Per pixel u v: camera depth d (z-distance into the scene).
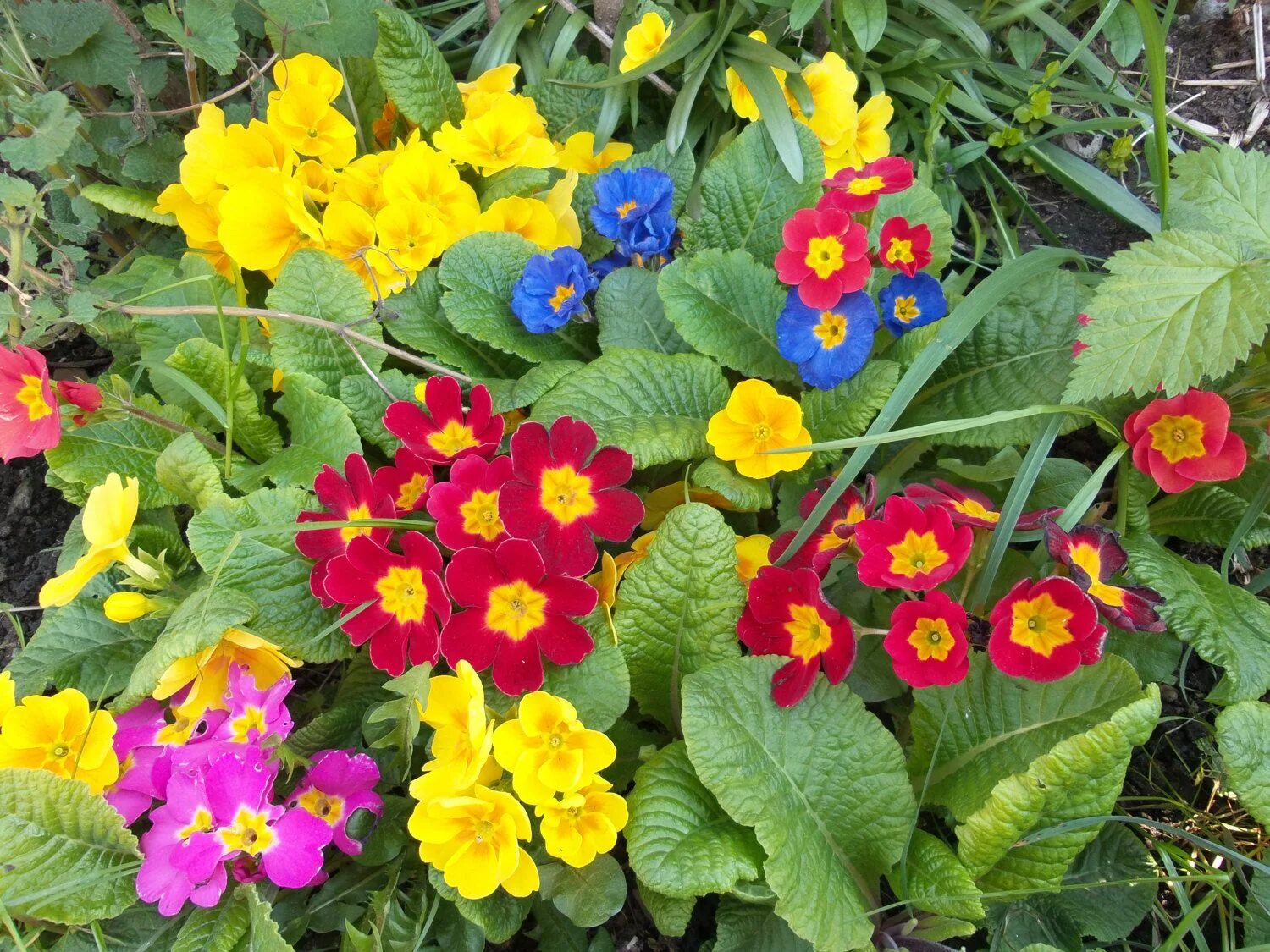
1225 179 0.38
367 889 0.35
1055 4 0.56
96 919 0.32
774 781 0.32
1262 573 0.41
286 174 0.44
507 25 0.53
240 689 0.35
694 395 0.39
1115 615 0.31
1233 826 0.38
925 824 0.37
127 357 0.48
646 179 0.42
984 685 0.34
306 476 0.38
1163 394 0.37
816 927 0.31
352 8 0.47
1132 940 0.36
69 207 0.49
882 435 0.35
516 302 0.41
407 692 0.32
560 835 0.31
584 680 0.34
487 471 0.34
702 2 0.54
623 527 0.34
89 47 0.47
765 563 0.39
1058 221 0.53
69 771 0.33
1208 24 0.58
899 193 0.45
